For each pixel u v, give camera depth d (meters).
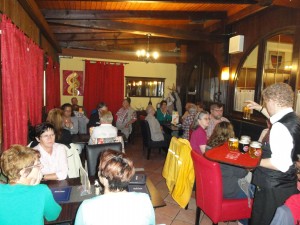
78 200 1.68
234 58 5.07
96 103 7.37
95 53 7.11
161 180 3.90
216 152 2.09
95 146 2.50
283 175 1.69
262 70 4.29
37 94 3.29
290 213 1.24
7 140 2.03
